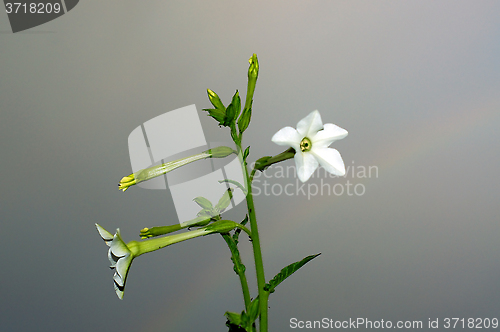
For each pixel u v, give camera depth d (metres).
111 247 0.93
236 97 0.95
